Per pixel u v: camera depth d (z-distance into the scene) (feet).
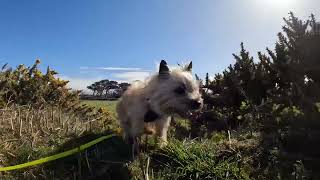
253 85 2.12
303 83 1.65
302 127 1.55
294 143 1.57
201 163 1.89
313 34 1.66
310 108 1.59
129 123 2.31
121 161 2.06
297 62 1.67
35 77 3.63
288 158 1.56
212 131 2.68
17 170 1.90
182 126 2.82
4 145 2.19
